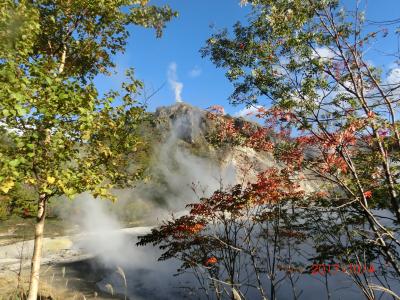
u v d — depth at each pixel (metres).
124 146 6.63
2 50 5.20
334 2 6.22
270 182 6.24
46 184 5.32
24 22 5.48
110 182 6.91
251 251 7.03
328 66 6.33
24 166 5.41
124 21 8.40
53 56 7.83
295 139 6.01
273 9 6.25
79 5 7.45
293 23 6.36
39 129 5.25
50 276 12.08
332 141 5.41
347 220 6.62
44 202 6.32
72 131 5.80
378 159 6.14
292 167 5.92
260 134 6.31
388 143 6.10
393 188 5.85
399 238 6.91
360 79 5.98
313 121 6.04
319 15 6.29
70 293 10.38
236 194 6.79
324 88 6.15
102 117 6.19
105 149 6.27
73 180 5.47
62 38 7.69
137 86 6.75
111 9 7.89
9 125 5.15
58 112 5.25
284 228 7.31
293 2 6.27
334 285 8.71
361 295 7.55
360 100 5.84
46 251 16.75
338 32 6.34
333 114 6.17
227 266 7.24
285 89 6.41
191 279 11.41
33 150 5.11
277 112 6.07
